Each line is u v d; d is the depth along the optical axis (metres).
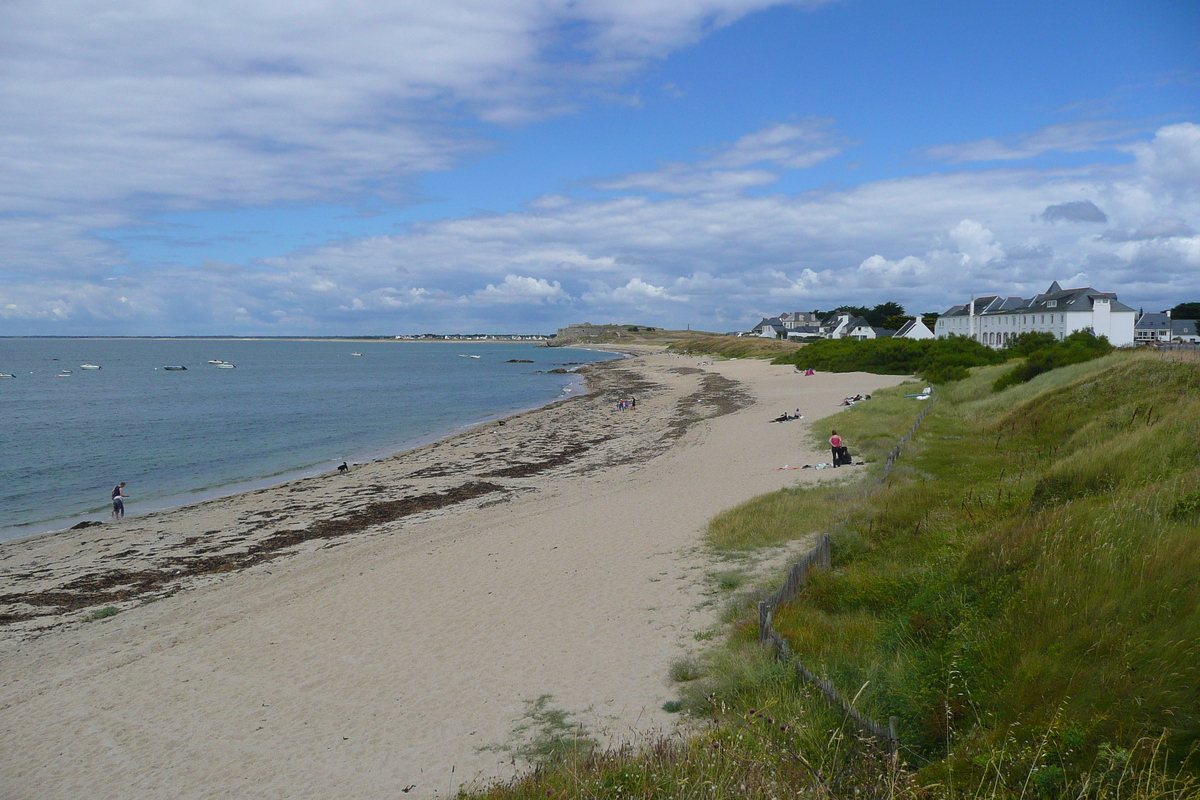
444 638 12.52
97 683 12.09
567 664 10.98
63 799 8.84
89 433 47.00
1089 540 8.76
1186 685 5.70
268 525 23.47
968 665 7.27
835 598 11.19
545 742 8.72
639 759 7.11
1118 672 6.07
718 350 148.38
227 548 21.03
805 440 29.84
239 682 11.62
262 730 10.02
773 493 20.03
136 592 17.55
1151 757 5.12
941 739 6.63
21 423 51.81
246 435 46.25
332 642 12.87
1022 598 8.03
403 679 11.12
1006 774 5.45
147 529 23.62
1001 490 15.61
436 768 8.54
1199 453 12.53
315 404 66.12
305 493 28.25
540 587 14.58
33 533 24.05
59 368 133.00
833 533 14.16
